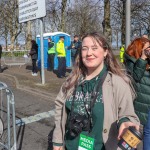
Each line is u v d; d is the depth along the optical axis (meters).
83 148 2.65
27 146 5.52
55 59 17.70
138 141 2.28
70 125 2.68
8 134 4.71
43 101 9.17
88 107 2.63
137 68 3.70
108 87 2.63
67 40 18.39
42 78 11.86
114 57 2.78
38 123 6.91
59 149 2.87
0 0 46.12
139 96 3.69
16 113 7.82
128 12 7.11
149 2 30.50
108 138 2.58
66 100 2.78
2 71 17.42
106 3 18.56
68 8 38.12
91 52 2.69
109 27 18.66
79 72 2.81
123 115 2.58
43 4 11.44
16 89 11.30
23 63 20.53
